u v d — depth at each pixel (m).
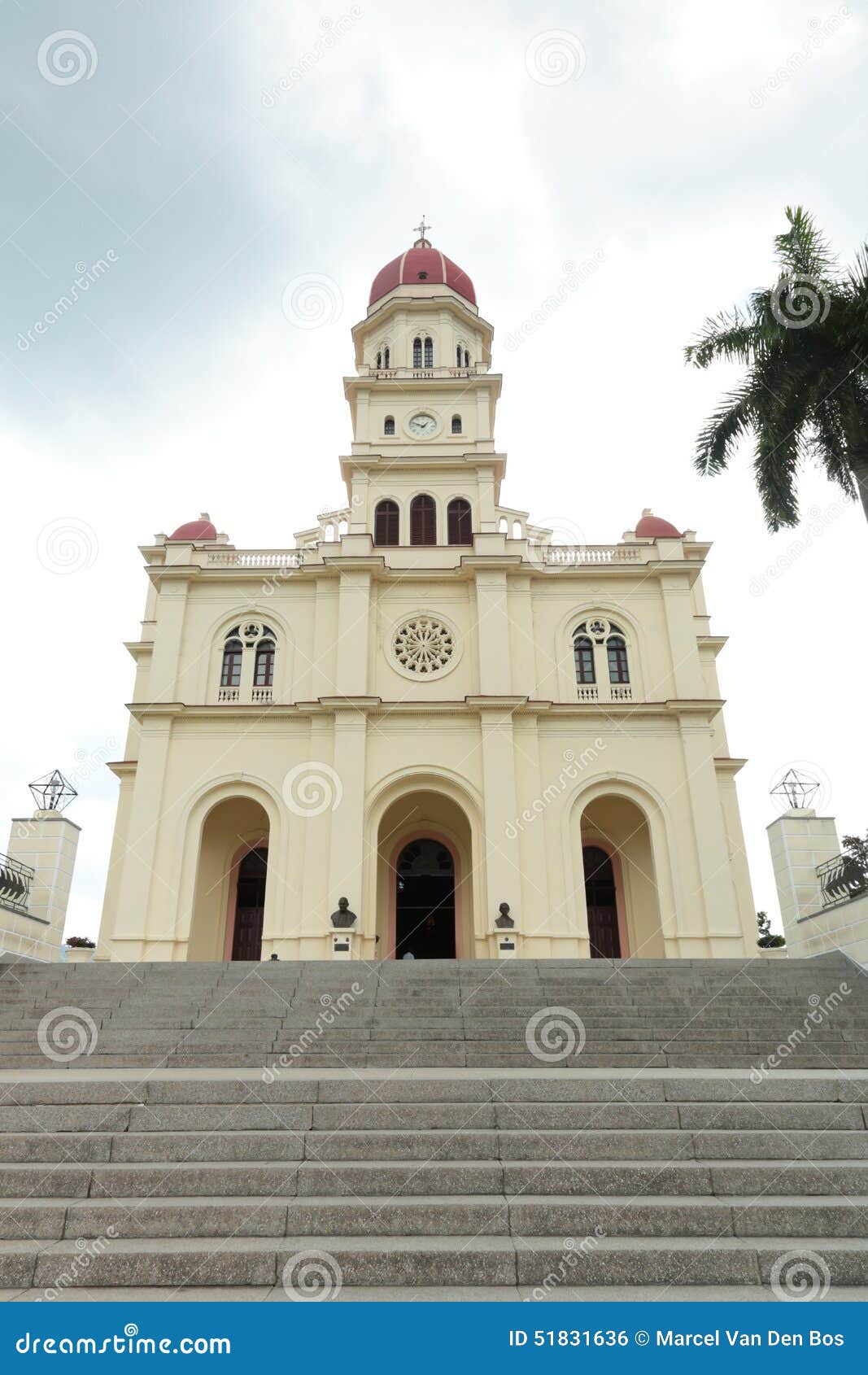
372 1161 7.49
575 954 22.61
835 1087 8.87
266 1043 11.96
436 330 33.44
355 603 26.55
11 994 14.88
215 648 26.98
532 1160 7.52
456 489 30.20
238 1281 5.93
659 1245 6.15
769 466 17.66
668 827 23.92
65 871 21.30
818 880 19.05
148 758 24.59
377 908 26.64
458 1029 12.70
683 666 26.09
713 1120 8.07
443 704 25.00
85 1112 8.14
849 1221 6.48
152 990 15.01
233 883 27.28
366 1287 5.86
